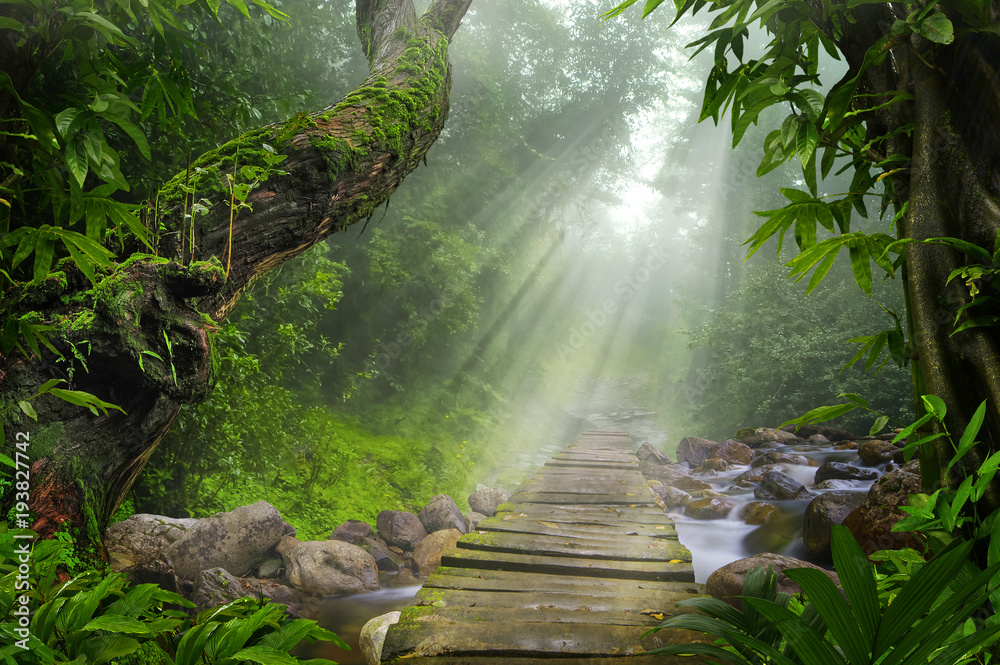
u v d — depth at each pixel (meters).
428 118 3.04
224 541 4.75
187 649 1.52
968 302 1.30
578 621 2.59
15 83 1.70
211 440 5.15
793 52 1.60
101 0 1.77
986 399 1.25
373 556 5.68
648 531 4.21
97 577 1.76
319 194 2.52
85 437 2.00
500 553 3.66
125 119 1.57
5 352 1.75
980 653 1.19
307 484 6.71
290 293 6.34
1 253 1.65
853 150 1.66
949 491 1.28
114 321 1.94
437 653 2.31
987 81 1.31
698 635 2.42
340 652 3.67
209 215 2.31
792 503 6.49
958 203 1.33
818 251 1.51
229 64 5.17
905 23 1.31
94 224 1.72
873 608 1.02
